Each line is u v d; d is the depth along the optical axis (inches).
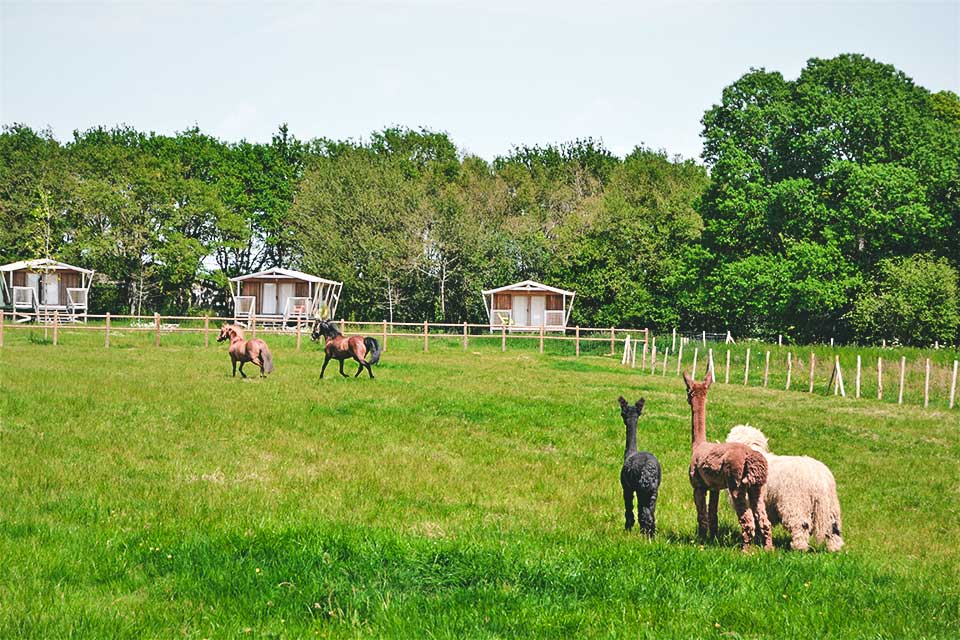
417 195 2970.0
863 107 1978.3
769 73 2169.0
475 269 2876.5
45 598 311.7
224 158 3336.6
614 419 901.8
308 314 2380.7
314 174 3223.4
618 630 291.1
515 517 495.8
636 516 514.0
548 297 2488.9
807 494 424.5
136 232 2751.0
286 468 603.8
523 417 890.1
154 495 498.6
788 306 1961.1
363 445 708.7
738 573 364.5
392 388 1071.0
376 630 290.7
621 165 3710.6
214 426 753.6
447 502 531.2
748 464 409.7
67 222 2780.5
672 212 2689.5
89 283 2500.0
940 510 569.0
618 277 2596.0
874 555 435.8
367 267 2854.3
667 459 705.0
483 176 3501.5
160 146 3390.7
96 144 3358.8
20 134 3181.6
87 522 431.8
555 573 350.9
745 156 2095.2
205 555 365.4
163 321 2522.1
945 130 2100.1
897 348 1638.8
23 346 1528.1
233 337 1140.5
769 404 1126.4
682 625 297.9
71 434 684.1
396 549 372.2
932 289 1812.3
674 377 1508.4
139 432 709.9
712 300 2209.6
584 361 1742.1
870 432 898.7
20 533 403.5
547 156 3969.0
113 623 289.7
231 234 3041.3
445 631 287.4
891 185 1892.2
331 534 395.9
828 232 1932.8
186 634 286.5
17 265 2290.8
